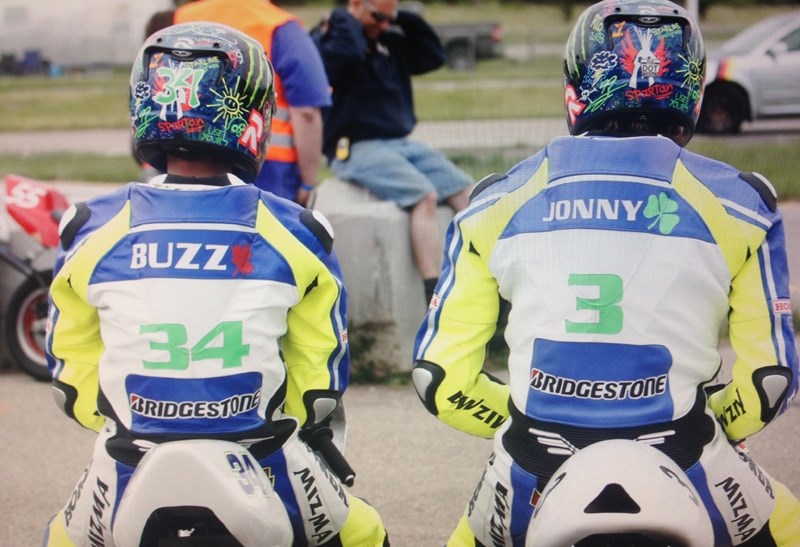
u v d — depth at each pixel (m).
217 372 2.87
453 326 2.99
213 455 2.65
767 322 2.87
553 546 2.45
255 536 2.62
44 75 26.55
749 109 11.62
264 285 2.94
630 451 2.57
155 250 2.93
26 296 7.49
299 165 5.99
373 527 3.24
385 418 6.43
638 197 2.84
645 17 2.96
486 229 2.94
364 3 7.26
